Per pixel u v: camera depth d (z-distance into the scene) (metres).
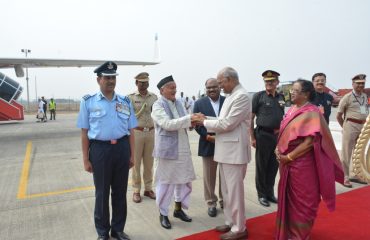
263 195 4.30
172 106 3.64
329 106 4.93
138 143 4.43
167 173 3.53
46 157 8.01
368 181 2.03
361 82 4.95
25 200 4.56
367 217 3.74
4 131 15.03
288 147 2.93
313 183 2.87
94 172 3.13
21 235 3.41
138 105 4.43
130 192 4.96
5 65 15.94
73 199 4.59
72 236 3.38
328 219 3.70
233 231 3.24
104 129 3.04
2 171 6.50
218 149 3.25
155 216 3.92
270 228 3.51
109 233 3.39
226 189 3.33
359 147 2.03
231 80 3.15
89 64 16.70
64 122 20.89
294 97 2.96
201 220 3.80
